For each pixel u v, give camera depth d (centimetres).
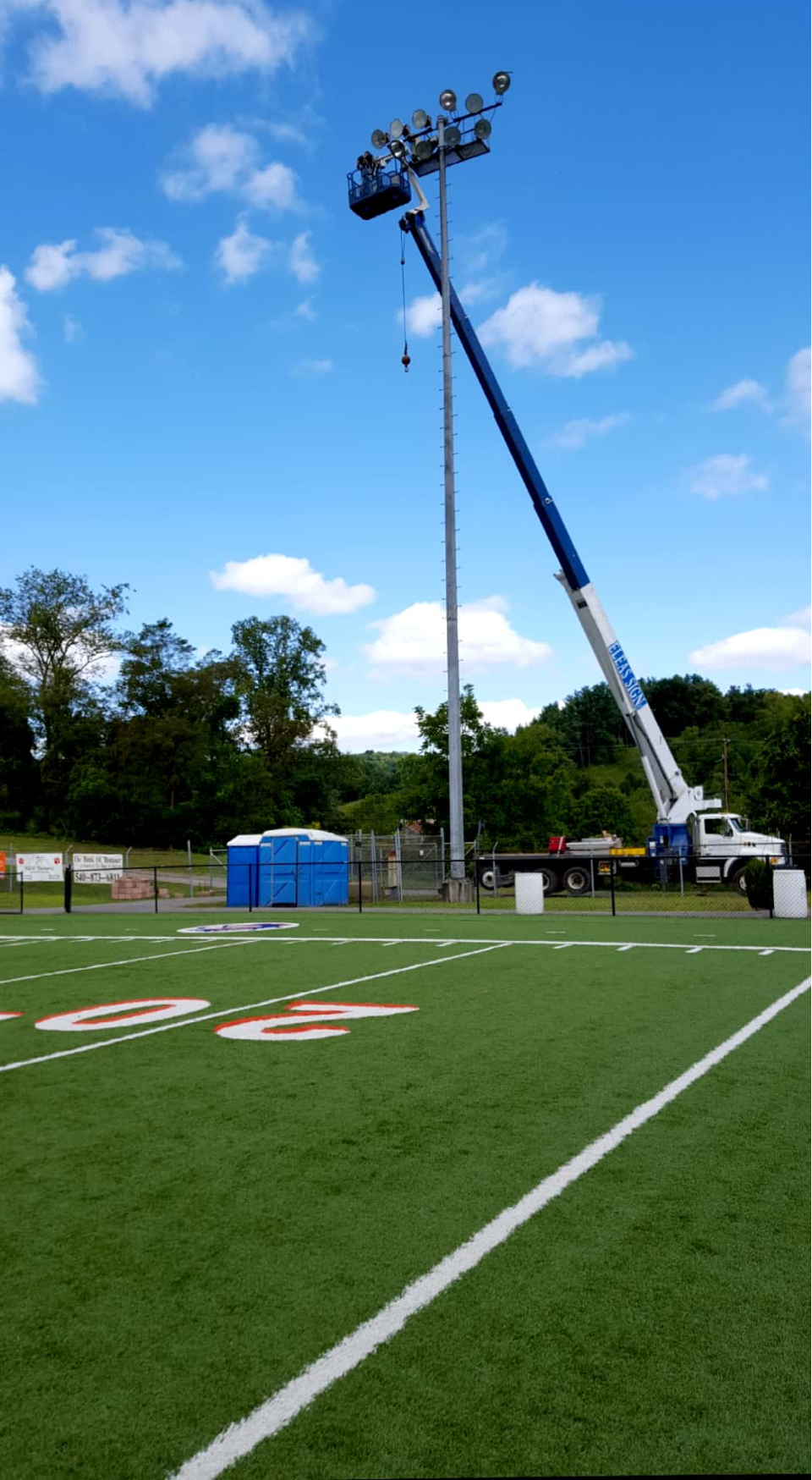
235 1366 311
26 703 7238
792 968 1276
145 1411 288
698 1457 261
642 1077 682
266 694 7712
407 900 3150
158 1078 709
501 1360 311
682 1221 421
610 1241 402
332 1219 430
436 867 3394
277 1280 371
